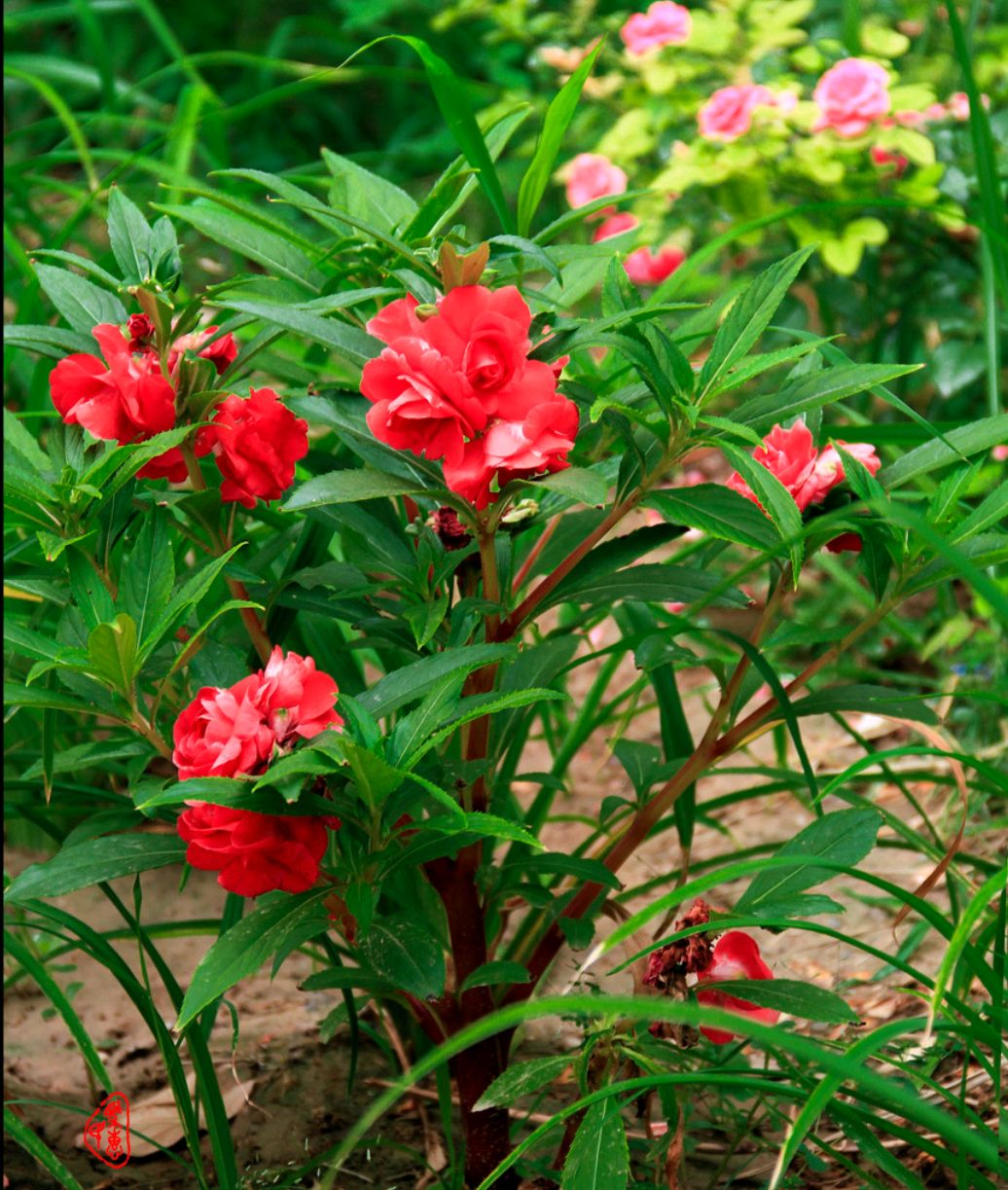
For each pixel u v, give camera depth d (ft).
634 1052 5.02
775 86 11.49
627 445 5.10
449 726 4.82
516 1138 6.16
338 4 21.80
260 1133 6.63
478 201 16.87
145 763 5.09
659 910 4.13
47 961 7.68
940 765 9.16
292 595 5.59
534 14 18.26
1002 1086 6.00
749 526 4.91
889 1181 5.70
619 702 7.51
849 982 7.14
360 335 4.93
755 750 10.07
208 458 6.27
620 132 12.48
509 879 5.77
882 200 7.04
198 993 4.46
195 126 11.71
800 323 11.71
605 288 5.26
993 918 6.57
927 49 13.09
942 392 10.52
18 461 5.37
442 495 4.79
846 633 5.67
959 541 5.12
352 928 5.16
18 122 20.13
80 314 5.54
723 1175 6.04
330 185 6.54
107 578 5.12
